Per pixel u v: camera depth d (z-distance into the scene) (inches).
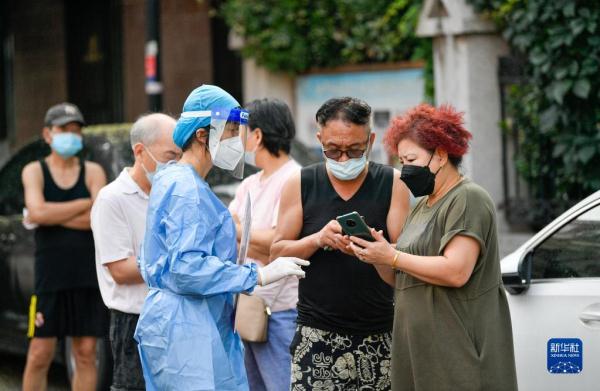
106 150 650.8
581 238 447.8
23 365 763.4
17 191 720.3
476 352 352.5
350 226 361.7
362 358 399.2
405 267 353.1
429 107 365.1
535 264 456.8
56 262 565.0
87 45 1409.9
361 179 401.7
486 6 835.4
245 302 449.4
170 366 358.3
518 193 836.6
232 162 372.8
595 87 776.3
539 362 444.8
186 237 352.8
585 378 438.0
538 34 791.7
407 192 401.7
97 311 569.6
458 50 854.5
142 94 1350.9
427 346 356.8
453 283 348.2
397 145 364.8
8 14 1519.4
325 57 991.0
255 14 998.4
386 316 400.2
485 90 847.7
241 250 372.5
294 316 452.4
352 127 383.9
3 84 1537.9
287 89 1015.0
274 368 453.1
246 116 376.2
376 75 955.3
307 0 991.0
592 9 767.1
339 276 395.5
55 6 1440.7
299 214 406.0
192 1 1277.1
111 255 455.5
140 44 1347.2
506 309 361.7
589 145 776.3
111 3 1373.0
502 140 844.6
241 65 1250.0
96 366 608.1
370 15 970.7
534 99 807.1
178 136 372.5
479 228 350.6
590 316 435.8
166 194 360.2
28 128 1497.3
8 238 708.7
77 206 567.2
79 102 1423.5
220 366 363.3
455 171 364.2
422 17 869.8
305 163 684.7
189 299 360.8
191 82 1285.7
